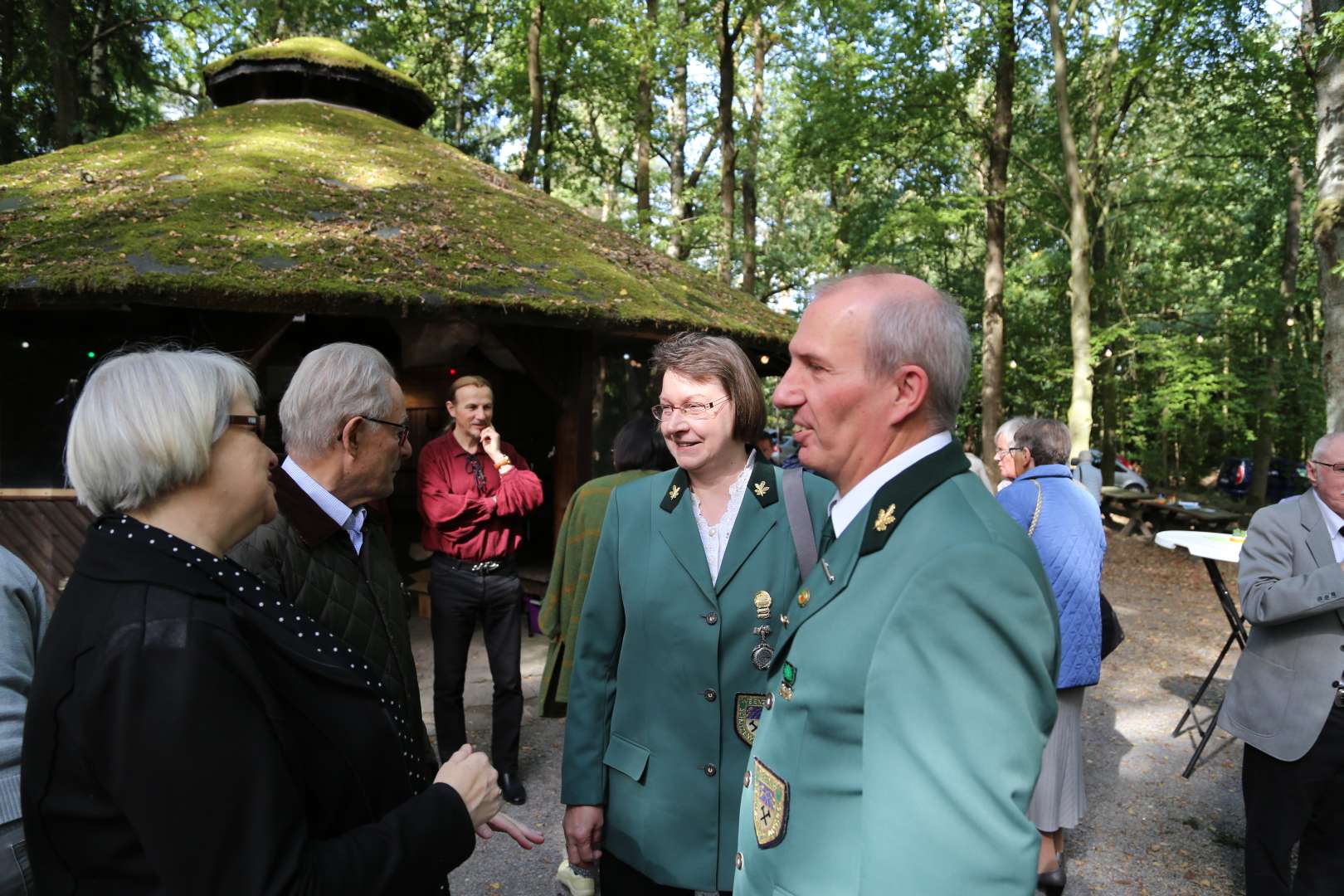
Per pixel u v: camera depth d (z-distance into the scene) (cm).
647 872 189
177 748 97
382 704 129
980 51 1427
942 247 1788
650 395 786
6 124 1393
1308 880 261
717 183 2044
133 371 115
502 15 1580
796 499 180
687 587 191
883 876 96
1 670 136
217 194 619
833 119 1482
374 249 569
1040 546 300
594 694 203
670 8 1591
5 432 609
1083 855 336
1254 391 1616
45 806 101
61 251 504
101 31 1500
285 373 789
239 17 1661
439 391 852
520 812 355
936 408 118
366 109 1002
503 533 363
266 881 99
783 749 119
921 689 99
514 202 792
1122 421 1922
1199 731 474
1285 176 1641
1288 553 273
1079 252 1352
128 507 114
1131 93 1578
